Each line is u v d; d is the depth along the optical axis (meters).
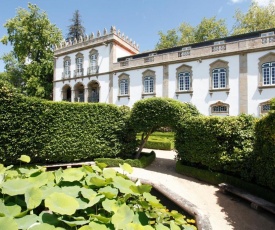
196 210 3.50
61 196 1.89
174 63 22.94
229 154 7.37
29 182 2.11
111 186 2.44
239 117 7.50
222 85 20.17
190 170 8.57
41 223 1.65
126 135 10.78
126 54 30.77
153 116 9.68
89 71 29.81
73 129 9.54
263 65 18.11
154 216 2.24
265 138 5.79
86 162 9.64
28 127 8.38
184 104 10.13
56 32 35.38
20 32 32.47
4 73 38.38
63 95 32.88
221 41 22.31
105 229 1.71
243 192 6.06
